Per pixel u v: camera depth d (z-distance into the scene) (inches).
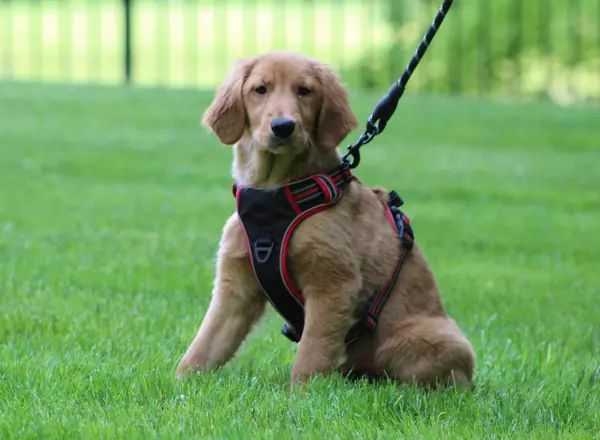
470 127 835.4
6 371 237.1
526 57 1075.9
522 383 261.4
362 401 219.3
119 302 320.2
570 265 426.6
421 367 248.8
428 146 753.0
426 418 213.8
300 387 227.3
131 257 394.0
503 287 374.9
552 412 222.5
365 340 255.6
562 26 1069.1
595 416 220.8
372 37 1104.8
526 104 962.7
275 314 268.2
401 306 253.1
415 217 512.7
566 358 293.4
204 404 213.0
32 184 563.2
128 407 210.4
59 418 200.4
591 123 867.4
